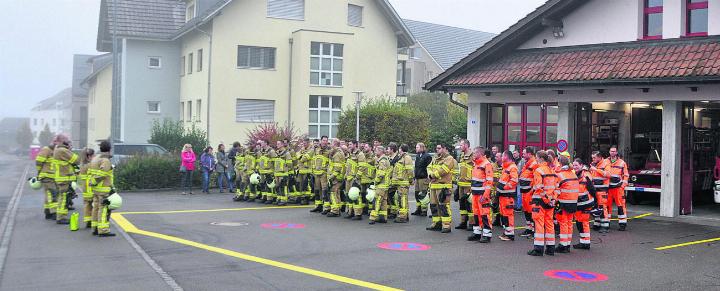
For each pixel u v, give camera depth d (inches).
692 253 482.6
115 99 1105.4
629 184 786.2
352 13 1472.7
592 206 494.9
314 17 1434.5
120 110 1593.3
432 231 569.3
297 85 1380.4
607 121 806.5
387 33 1496.1
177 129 1296.8
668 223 639.8
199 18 1368.1
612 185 589.0
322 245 495.5
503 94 780.0
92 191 542.3
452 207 753.6
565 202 474.9
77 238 511.2
